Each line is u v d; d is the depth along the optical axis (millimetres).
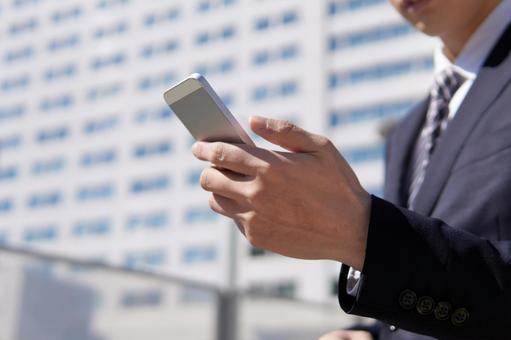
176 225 56438
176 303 3342
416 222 752
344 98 49625
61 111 63500
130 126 60625
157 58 60094
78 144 62219
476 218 907
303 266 45062
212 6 57375
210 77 56188
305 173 718
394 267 731
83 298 2934
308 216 727
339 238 738
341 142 48938
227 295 3635
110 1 63312
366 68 49344
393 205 767
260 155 722
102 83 62438
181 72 58531
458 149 990
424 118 1259
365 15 49906
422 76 47406
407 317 748
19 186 63344
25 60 65625
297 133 735
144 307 3186
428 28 1210
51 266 2820
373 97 48594
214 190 751
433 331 761
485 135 964
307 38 51844
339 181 737
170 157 58281
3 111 65562
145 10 61125
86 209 60750
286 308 3938
